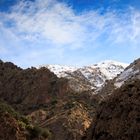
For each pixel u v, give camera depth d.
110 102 32.47
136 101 30.08
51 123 81.88
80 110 88.81
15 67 125.56
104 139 30.69
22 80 113.38
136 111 29.44
